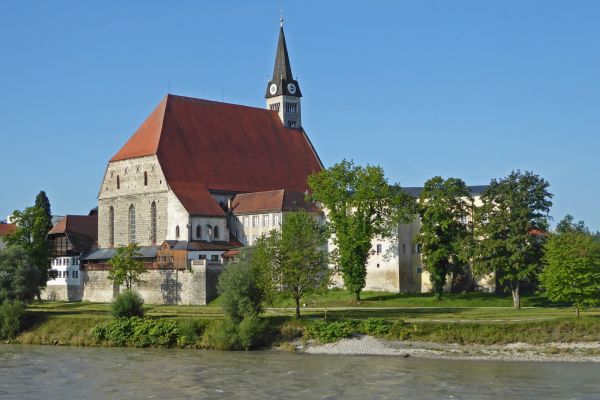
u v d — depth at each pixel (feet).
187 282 518.78
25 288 461.37
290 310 456.86
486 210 465.06
